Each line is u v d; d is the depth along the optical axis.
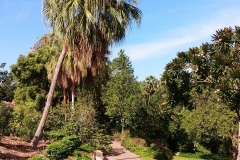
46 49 23.89
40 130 11.45
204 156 21.14
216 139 24.33
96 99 23.53
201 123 22.83
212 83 9.26
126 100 20.48
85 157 11.02
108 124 22.95
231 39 9.15
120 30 11.38
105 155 14.23
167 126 21.88
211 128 22.52
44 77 23.69
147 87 27.20
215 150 24.86
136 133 20.45
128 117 20.34
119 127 22.27
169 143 22.44
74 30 10.66
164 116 21.78
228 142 24.92
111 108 20.69
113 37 11.33
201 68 9.66
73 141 12.15
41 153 10.77
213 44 9.66
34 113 16.30
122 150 16.39
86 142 13.71
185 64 10.21
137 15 11.92
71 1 10.56
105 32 10.98
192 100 25.73
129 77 21.80
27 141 13.30
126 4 11.73
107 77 23.89
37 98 22.28
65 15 10.37
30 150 10.93
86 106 15.66
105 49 11.77
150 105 22.48
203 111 23.11
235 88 7.77
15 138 13.35
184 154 21.08
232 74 7.75
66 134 13.55
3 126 11.26
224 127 22.28
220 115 22.64
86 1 10.56
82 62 16.98
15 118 14.23
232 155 24.75
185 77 10.48
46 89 24.11
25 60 22.94
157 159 15.67
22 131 13.55
